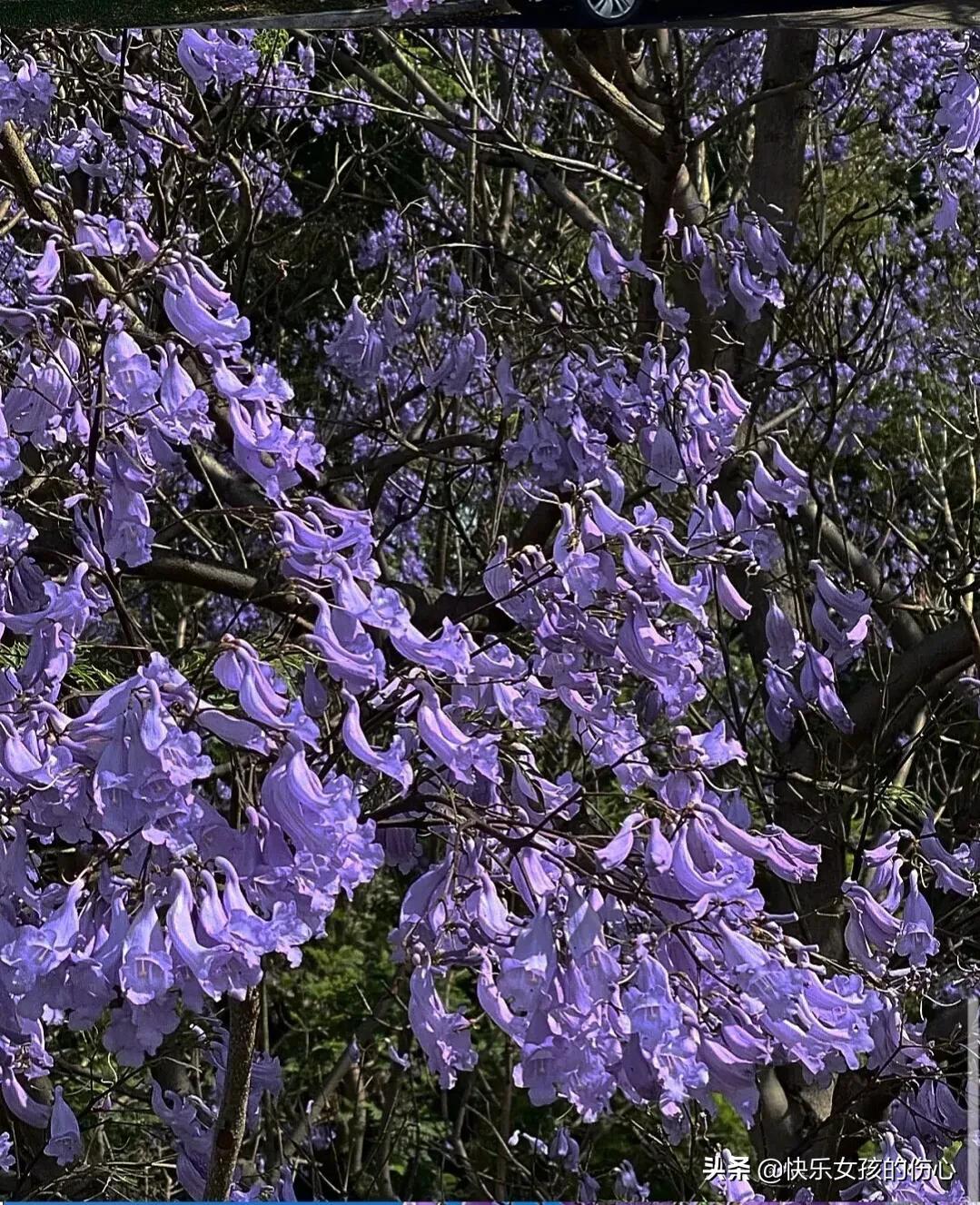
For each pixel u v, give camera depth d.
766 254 1.16
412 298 1.24
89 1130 1.26
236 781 0.74
